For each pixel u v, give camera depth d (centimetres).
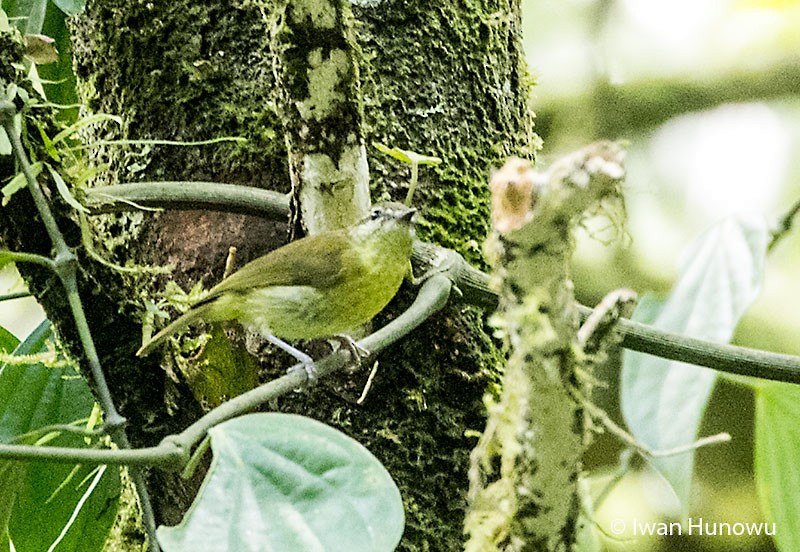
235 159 445
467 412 433
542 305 244
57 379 480
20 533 463
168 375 409
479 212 461
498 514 290
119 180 468
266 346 446
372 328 459
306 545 275
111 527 477
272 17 377
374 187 445
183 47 455
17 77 391
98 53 476
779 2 850
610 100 873
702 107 868
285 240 446
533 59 878
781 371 412
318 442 295
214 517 279
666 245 834
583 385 255
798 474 469
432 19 459
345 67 381
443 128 457
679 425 457
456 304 423
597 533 473
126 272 408
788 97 857
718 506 893
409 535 419
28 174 358
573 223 245
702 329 466
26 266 395
